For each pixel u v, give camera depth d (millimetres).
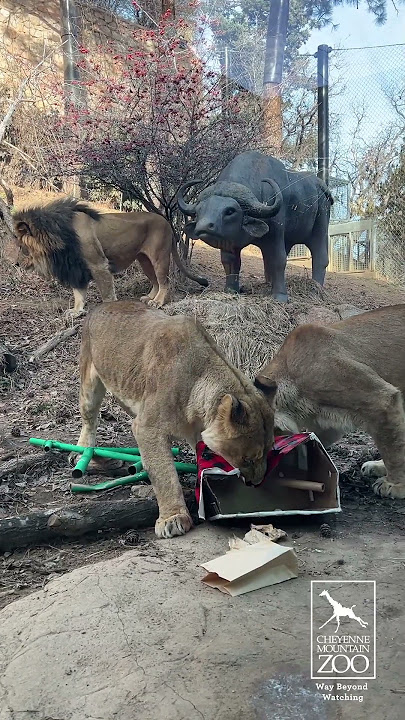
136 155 9484
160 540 4180
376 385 4781
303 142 7887
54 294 10609
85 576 3621
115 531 4453
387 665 2836
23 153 12141
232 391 4375
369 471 5406
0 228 11117
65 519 4332
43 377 8164
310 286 8812
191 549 3988
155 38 9438
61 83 12273
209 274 10477
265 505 4574
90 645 3021
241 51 6703
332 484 4391
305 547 4031
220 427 4281
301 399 5008
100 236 9328
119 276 11125
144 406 4598
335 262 9039
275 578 3553
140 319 5090
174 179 9492
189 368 4480
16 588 3787
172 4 9367
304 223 8633
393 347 5082
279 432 4941
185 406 4488
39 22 14211
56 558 4176
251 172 8102
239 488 4738
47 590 3547
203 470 4336
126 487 5203
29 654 3004
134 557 3834
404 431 4844
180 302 8492
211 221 7707
